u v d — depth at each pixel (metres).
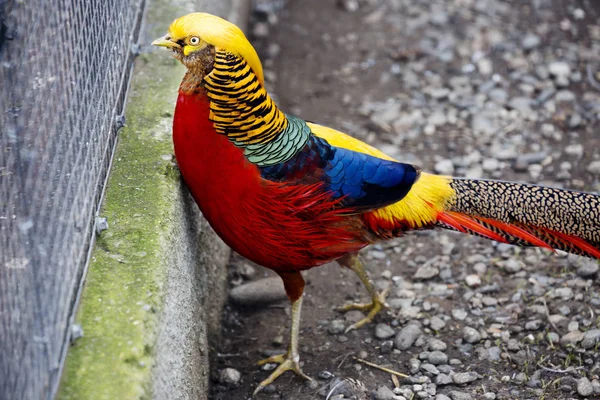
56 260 2.57
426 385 3.87
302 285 3.88
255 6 7.10
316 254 3.67
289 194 3.38
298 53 6.67
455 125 5.89
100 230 3.11
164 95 3.99
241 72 3.12
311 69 6.50
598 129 5.79
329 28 6.93
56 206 2.74
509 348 4.07
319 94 6.23
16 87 3.16
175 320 3.08
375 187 3.57
